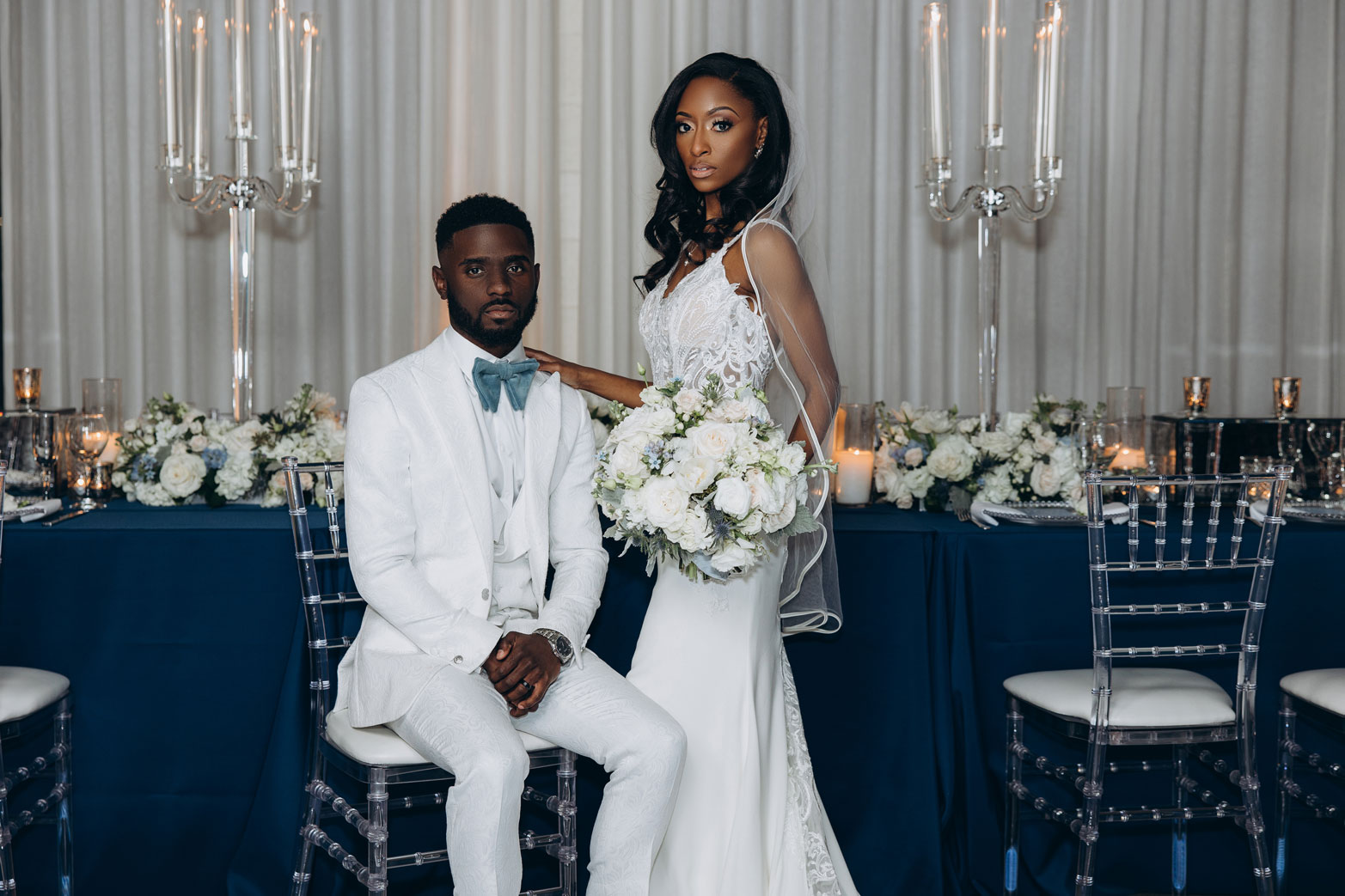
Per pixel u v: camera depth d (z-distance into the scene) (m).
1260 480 2.28
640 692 2.12
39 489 2.90
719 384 2.20
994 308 3.20
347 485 2.11
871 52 4.36
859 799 2.59
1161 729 2.31
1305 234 4.29
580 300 4.44
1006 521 2.71
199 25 3.10
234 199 3.12
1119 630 2.64
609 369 4.45
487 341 2.20
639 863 2.00
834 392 2.35
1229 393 4.36
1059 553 2.61
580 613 2.15
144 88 4.24
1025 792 2.51
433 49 4.34
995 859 2.63
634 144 4.38
